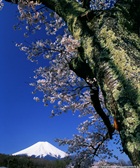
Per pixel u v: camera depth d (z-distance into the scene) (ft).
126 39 8.71
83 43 10.12
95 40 9.37
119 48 8.21
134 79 6.88
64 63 21.44
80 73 12.42
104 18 9.93
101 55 8.56
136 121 6.07
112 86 7.32
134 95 6.52
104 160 29.96
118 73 7.45
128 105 6.47
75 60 12.44
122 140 6.40
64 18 12.26
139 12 10.29
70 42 10.89
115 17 9.87
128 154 6.11
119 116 6.69
